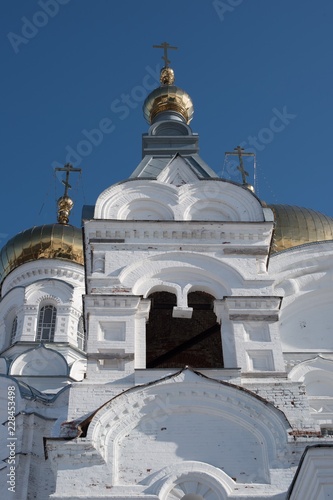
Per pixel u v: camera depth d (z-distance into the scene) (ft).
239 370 65.31
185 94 108.37
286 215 102.89
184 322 81.97
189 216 78.38
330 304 91.20
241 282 72.33
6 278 128.26
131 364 66.28
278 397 63.87
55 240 128.16
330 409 78.89
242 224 76.02
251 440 61.21
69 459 59.06
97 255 73.67
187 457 60.23
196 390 63.36
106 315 69.21
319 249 93.91
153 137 91.35
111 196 78.64
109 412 61.93
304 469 49.80
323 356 83.66
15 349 114.11
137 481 58.59
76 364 112.88
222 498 57.11
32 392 88.33
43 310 121.29
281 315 89.56
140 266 73.05
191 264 73.56
